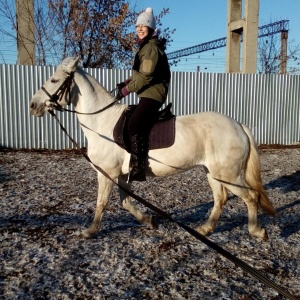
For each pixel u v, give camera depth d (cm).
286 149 1253
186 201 634
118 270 379
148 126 428
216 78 1280
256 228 457
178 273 377
